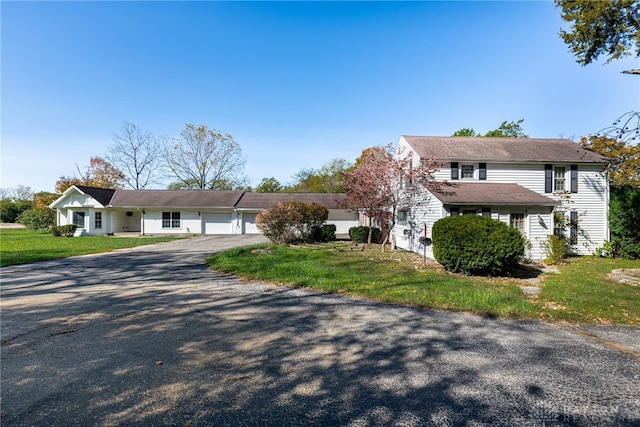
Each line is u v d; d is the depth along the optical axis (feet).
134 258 41.63
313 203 67.62
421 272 30.73
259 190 160.76
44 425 8.11
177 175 126.62
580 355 12.92
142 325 16.16
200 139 125.70
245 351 13.03
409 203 53.57
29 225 98.99
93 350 13.05
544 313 18.48
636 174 54.29
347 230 95.14
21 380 10.52
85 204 84.94
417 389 10.12
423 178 47.34
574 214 51.01
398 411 8.90
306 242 63.00
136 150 125.80
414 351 13.14
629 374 11.30
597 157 51.37
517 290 24.02
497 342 14.21
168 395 9.62
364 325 16.34
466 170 51.49
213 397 9.53
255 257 38.73
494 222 30.45
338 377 10.87
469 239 29.63
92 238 73.36
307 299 21.40
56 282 26.84
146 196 93.91
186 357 12.42
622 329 16.24
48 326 15.98
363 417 8.60
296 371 11.29
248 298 21.66
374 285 24.88
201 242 65.57
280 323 16.58
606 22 37.19
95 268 33.88
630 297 22.20
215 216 91.20
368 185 51.80
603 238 50.98
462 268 30.40
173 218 90.02
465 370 11.46
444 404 9.29
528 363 12.11
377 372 11.25
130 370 11.28
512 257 29.50
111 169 126.00
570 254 50.57
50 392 9.76
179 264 36.58
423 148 53.42
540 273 33.47
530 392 10.01
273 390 9.97
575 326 16.62
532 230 43.73
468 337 14.78
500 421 8.50
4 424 8.14
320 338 14.53
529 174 51.52
